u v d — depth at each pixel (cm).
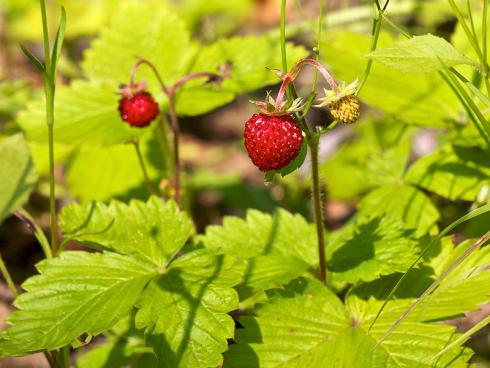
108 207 25
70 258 23
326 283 24
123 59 33
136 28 33
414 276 24
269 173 23
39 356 32
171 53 33
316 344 23
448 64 21
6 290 35
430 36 21
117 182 34
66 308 22
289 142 22
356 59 31
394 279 24
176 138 28
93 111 31
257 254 25
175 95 31
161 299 22
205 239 26
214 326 22
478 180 28
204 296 22
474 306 23
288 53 32
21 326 22
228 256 23
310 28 35
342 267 24
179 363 21
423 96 29
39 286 23
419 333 22
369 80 30
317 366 22
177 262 23
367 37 32
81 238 24
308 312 23
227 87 31
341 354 22
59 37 23
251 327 23
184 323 22
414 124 29
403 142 30
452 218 33
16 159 27
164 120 31
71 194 34
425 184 28
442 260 24
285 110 22
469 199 28
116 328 27
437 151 29
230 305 22
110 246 24
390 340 22
